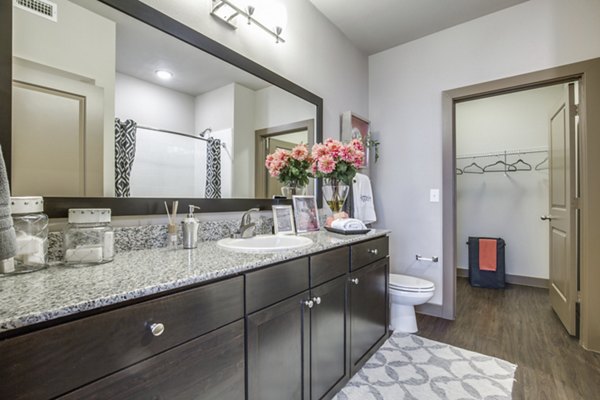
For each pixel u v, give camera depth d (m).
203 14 1.49
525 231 3.64
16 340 0.54
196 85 1.46
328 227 1.91
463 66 2.53
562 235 2.41
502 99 3.79
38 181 0.98
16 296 0.65
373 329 1.87
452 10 2.35
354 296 1.65
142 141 1.26
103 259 0.98
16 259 0.85
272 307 1.10
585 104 2.03
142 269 0.90
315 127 2.25
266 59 1.86
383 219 2.95
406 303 2.26
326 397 1.41
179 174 1.40
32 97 0.97
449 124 2.59
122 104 1.20
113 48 1.17
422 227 2.73
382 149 2.96
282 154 1.89
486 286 3.54
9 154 0.92
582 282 2.05
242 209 1.69
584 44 2.05
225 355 0.92
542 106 3.56
